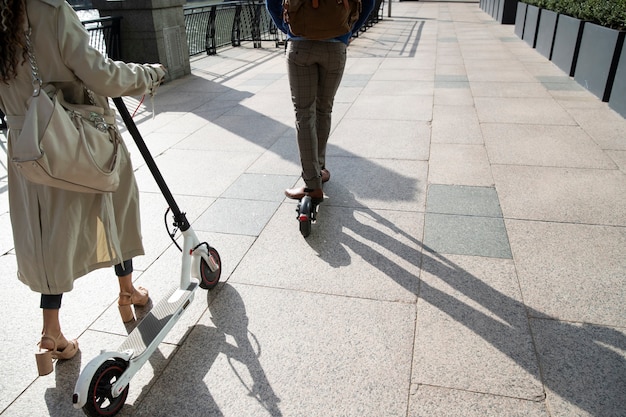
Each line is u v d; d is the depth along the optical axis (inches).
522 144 195.3
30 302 111.1
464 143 198.2
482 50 432.1
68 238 81.2
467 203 147.8
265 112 251.4
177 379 88.4
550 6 387.2
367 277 114.8
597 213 138.9
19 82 74.1
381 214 143.4
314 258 123.0
